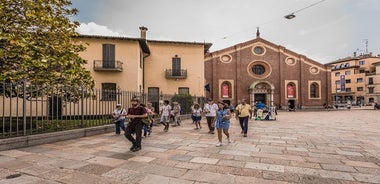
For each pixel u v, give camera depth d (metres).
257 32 38.00
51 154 6.21
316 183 4.24
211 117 10.35
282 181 4.33
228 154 6.34
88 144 7.63
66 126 9.03
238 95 35.62
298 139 8.84
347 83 63.44
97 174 4.66
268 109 19.31
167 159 5.78
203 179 4.41
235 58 36.25
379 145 7.75
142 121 6.84
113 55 20.47
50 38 9.18
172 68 25.42
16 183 4.15
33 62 7.29
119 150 6.76
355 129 12.09
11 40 6.92
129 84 20.61
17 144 6.87
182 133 10.54
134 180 4.36
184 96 20.34
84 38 19.95
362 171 4.94
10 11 8.16
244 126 9.56
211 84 35.06
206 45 26.69
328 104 38.28
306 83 38.06
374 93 57.31
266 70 37.25
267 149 7.01
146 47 23.00
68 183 4.19
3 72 7.59
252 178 4.47
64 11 10.18
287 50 37.97
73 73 8.77
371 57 60.34
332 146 7.53
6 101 14.60
